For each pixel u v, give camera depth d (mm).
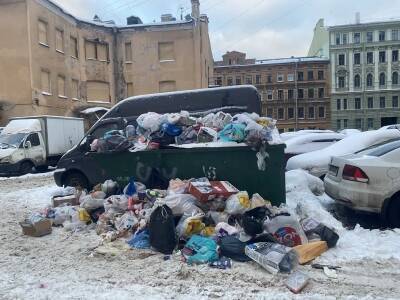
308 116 78250
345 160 7371
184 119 7801
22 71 26812
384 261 5145
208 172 7172
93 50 35531
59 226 7438
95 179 9023
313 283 4516
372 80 74438
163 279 4723
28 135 19641
